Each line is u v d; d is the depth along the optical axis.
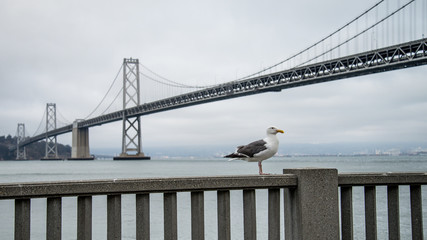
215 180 3.55
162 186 3.44
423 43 39.53
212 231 13.64
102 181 3.33
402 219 14.79
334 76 49.47
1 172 64.94
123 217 16.14
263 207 18.09
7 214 17.47
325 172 3.75
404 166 78.00
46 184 3.23
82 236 3.33
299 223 3.71
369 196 3.98
